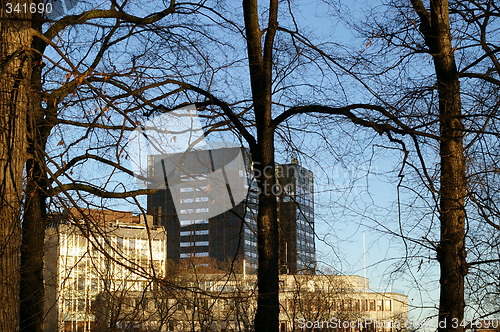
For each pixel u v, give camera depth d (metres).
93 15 12.20
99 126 11.87
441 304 13.32
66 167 11.62
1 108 9.34
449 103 13.33
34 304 11.56
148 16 13.07
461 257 13.16
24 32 9.55
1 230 9.07
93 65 12.26
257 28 13.24
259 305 12.27
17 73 9.54
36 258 11.64
